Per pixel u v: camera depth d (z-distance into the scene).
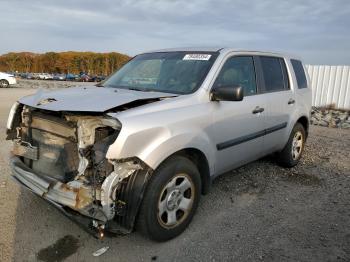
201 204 4.33
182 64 4.27
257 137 4.62
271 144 5.06
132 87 4.24
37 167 3.50
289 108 5.36
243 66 4.51
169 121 3.26
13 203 4.12
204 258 3.21
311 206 4.42
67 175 3.16
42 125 3.42
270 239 3.57
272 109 4.86
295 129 5.72
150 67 4.53
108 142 2.96
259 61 4.85
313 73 15.52
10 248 3.24
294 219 4.04
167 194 3.34
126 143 2.88
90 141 2.97
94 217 2.86
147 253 3.27
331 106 15.17
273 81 5.09
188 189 3.60
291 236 3.65
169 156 3.34
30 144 3.55
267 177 5.41
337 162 6.41
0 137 7.38
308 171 5.81
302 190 4.95
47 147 3.37
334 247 3.46
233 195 4.66
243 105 4.25
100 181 2.95
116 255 3.22
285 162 5.75
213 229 3.74
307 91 6.02
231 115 4.04
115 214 3.01
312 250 3.39
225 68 4.15
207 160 3.75
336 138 8.87
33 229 3.59
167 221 3.41
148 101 3.40
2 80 26.91
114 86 4.43
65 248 3.29
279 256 3.28
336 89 15.06
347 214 4.21
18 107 3.77
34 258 3.12
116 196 3.00
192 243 3.46
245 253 3.31
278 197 4.66
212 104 3.80
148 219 3.18
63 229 3.61
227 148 4.08
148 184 3.15
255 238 3.58
